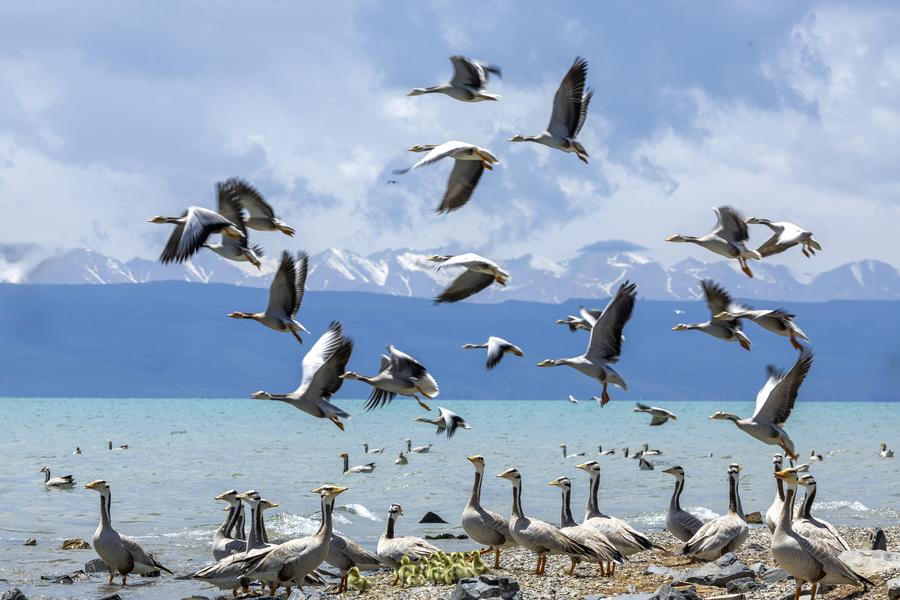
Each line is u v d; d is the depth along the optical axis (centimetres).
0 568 3288
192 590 2930
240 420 17262
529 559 3184
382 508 4862
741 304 2925
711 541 2878
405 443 10481
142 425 15050
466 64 2658
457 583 2675
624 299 2683
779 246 2894
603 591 2561
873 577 2402
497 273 2467
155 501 5238
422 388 2661
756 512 4300
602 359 2695
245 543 2945
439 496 5375
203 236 2372
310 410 2538
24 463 7662
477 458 2984
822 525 2473
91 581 3072
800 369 2605
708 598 2316
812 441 11106
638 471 6944
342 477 6500
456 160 2570
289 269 2541
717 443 10400
